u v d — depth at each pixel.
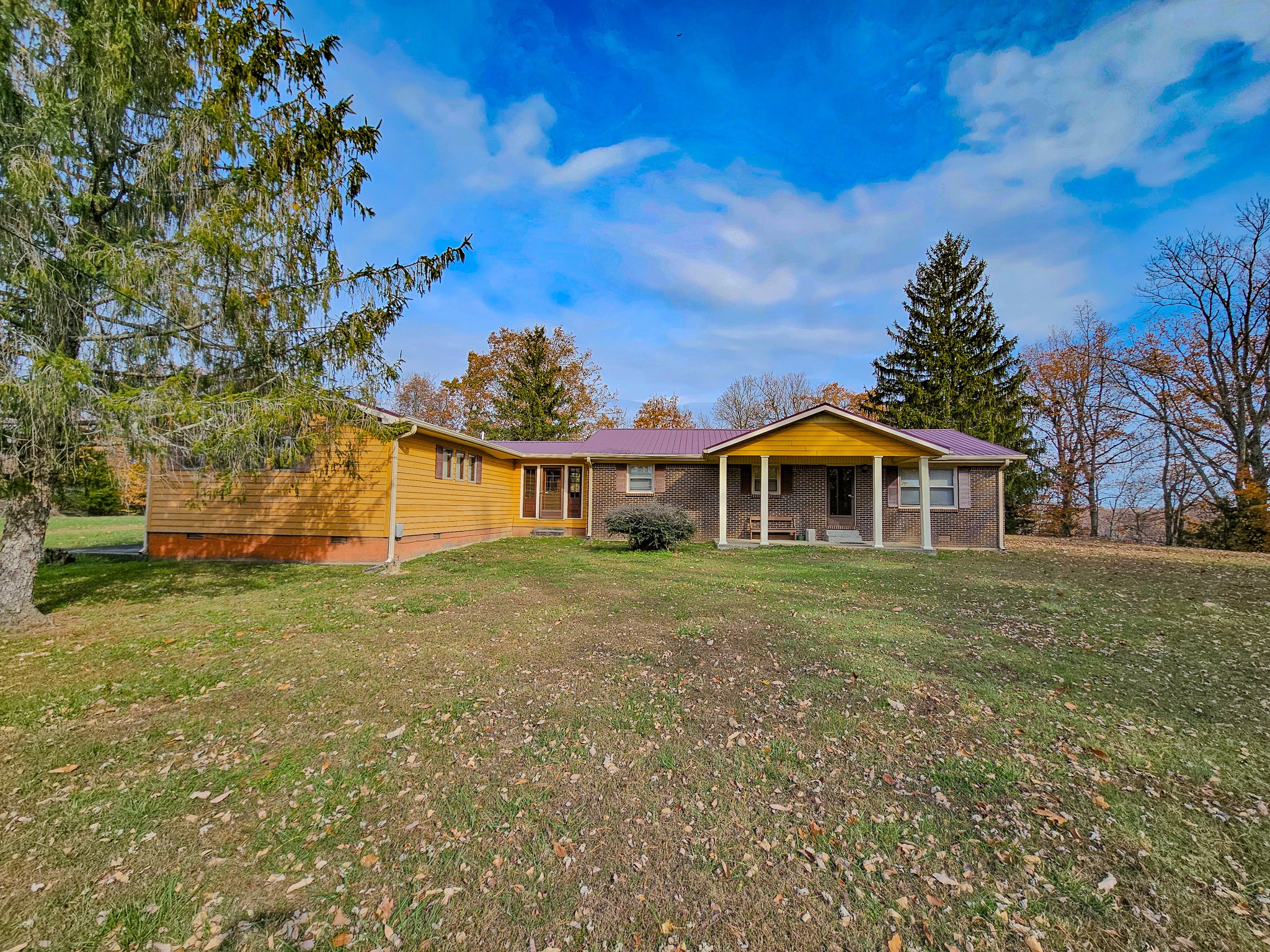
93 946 1.91
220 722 3.73
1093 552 14.12
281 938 1.96
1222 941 1.94
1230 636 5.84
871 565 11.03
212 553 11.38
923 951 1.91
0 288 5.00
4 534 5.98
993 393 24.27
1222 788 2.95
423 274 7.14
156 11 5.46
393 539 10.95
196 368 6.38
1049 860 2.39
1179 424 20.81
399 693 4.25
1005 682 4.49
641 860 2.40
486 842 2.52
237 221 5.83
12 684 4.37
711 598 7.63
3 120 4.70
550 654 5.18
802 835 2.58
